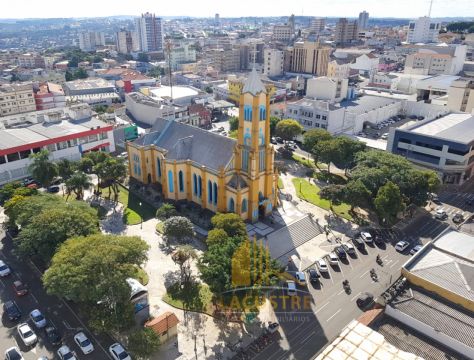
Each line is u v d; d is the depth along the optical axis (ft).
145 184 422.82
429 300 215.31
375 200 337.93
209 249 255.29
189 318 243.60
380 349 145.89
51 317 243.19
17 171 437.58
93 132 501.56
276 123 558.56
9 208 314.35
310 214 368.48
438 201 410.52
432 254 249.96
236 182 335.88
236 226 280.31
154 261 298.15
